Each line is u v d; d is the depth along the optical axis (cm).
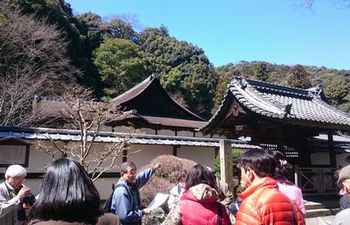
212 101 3969
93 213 154
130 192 326
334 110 1146
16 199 328
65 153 909
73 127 1527
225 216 253
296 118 860
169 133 2148
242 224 216
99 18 4078
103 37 3697
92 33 3612
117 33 4309
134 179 337
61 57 2088
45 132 1057
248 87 1007
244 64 5341
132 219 316
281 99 1118
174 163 802
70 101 1110
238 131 985
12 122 1606
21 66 1842
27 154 1002
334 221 199
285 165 321
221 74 4628
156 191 741
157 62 4197
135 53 3419
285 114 829
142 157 1238
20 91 1669
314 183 1084
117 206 314
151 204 378
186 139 1338
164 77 3884
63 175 153
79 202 148
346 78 4153
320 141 1303
